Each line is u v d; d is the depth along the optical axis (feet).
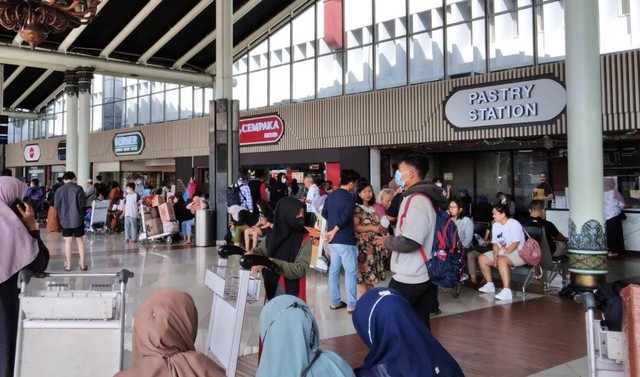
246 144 67.67
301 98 62.80
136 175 82.28
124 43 66.95
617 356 7.77
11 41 62.95
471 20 47.73
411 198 11.27
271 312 6.49
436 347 6.95
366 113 53.88
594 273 22.18
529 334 16.97
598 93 22.62
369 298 7.23
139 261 33.06
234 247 12.42
